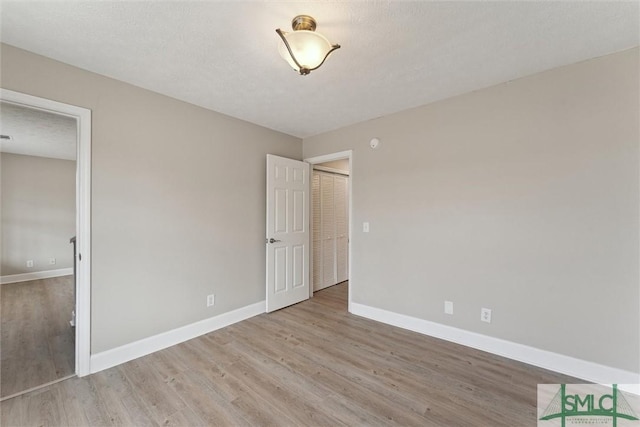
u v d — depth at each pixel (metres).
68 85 2.06
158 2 1.47
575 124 2.08
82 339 2.11
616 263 1.94
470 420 1.65
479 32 1.73
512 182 2.34
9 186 4.80
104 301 2.21
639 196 1.87
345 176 5.07
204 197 2.88
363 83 2.39
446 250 2.70
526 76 2.28
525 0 1.47
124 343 2.32
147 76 2.26
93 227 2.16
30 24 1.64
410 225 2.94
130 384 2.01
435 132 2.77
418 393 1.90
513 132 2.34
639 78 1.87
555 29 1.70
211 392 1.92
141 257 2.42
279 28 1.70
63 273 5.32
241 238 3.24
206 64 2.09
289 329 2.96
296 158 3.94
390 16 1.59
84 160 2.12
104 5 1.49
